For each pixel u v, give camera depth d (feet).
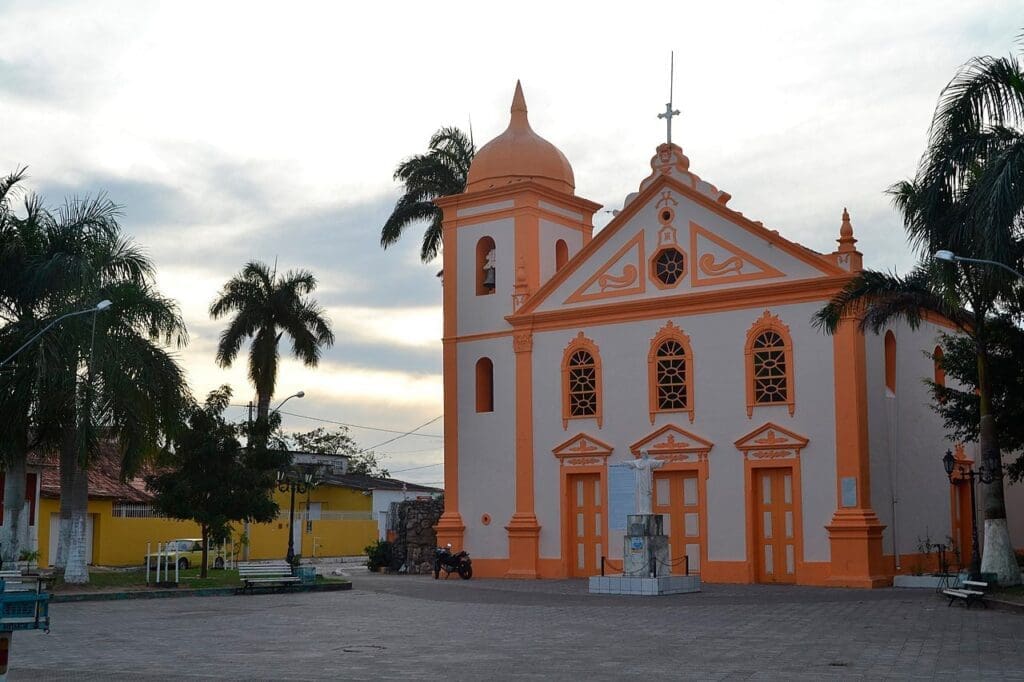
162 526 182.91
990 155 80.07
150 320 107.76
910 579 103.96
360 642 65.10
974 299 92.17
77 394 99.76
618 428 119.34
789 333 110.83
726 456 112.88
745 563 110.63
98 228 106.32
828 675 49.52
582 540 121.49
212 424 123.44
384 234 162.50
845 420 106.93
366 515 237.04
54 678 50.83
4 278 102.83
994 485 92.43
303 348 172.65
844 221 109.50
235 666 54.70
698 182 117.29
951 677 48.70
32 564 121.08
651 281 119.44
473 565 127.95
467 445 129.70
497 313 129.29
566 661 55.36
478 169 134.41
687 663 54.03
